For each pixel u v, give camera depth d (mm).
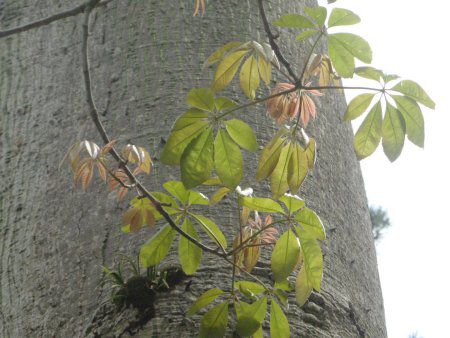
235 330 1458
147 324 1482
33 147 1822
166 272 1520
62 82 1891
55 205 1710
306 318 1560
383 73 1303
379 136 1323
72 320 1556
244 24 1895
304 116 1419
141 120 1737
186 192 1396
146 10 1923
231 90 1755
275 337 1394
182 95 1760
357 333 1644
